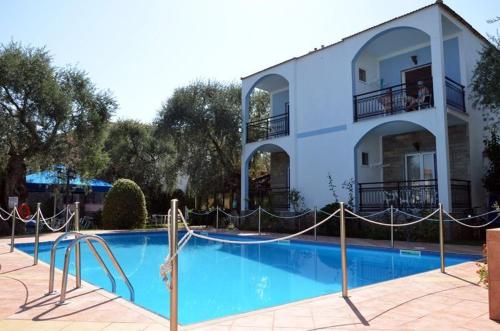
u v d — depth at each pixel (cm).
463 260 865
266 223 1591
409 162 1475
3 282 587
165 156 2503
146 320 403
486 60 1176
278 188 1880
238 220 1756
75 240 495
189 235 362
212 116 1964
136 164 2545
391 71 1573
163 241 1430
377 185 1521
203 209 2294
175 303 333
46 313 427
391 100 1379
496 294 405
